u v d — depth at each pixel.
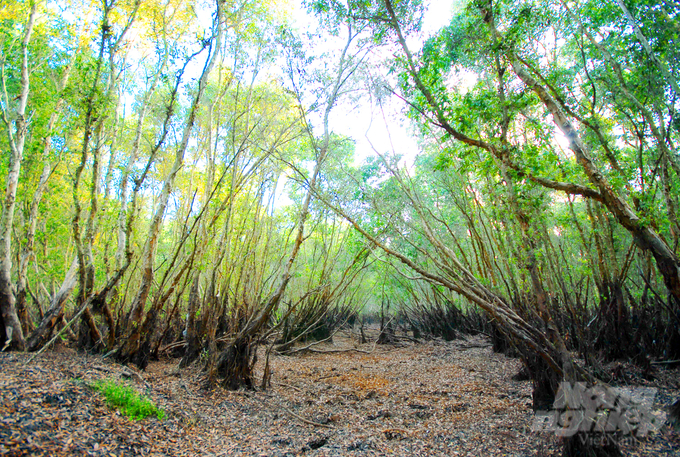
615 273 11.92
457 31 8.55
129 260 10.87
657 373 10.58
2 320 9.59
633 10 8.62
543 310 7.38
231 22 11.61
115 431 6.41
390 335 24.61
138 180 10.71
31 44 12.21
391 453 7.10
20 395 6.41
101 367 9.27
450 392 11.24
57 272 14.52
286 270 11.00
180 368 12.01
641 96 9.12
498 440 7.36
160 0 11.52
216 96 13.89
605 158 9.91
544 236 12.21
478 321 23.11
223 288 13.33
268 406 9.81
